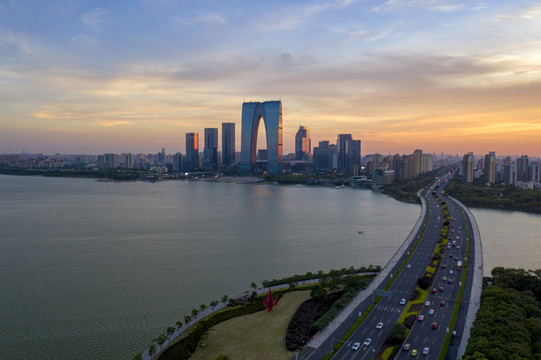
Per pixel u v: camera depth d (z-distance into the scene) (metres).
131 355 177.62
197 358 170.75
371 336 178.25
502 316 178.12
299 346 177.50
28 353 179.62
